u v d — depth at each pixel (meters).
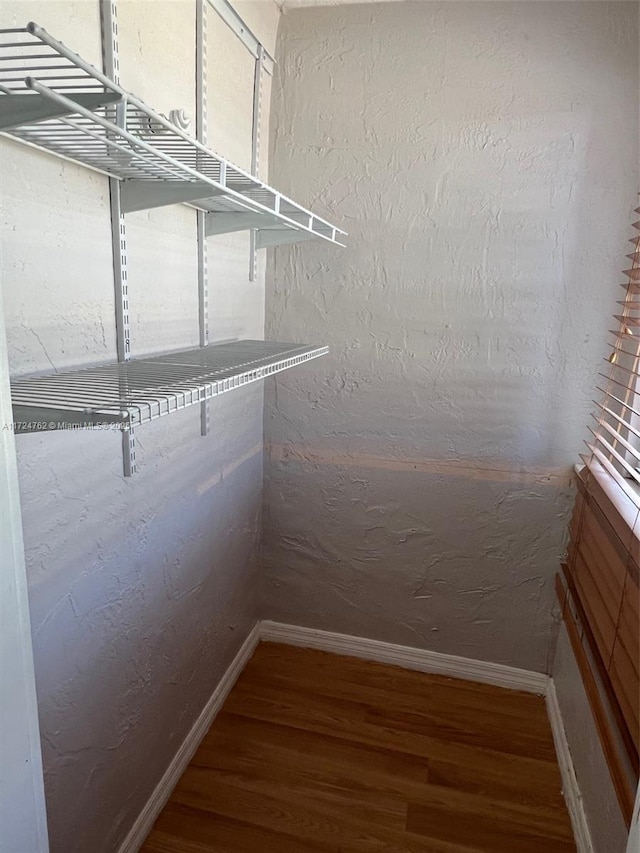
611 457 1.67
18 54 0.83
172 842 1.47
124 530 1.24
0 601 0.56
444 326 1.88
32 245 0.92
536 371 1.84
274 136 1.87
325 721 1.88
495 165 1.75
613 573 1.35
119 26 1.05
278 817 1.54
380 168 1.82
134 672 1.35
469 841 1.50
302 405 2.05
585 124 1.67
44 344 0.97
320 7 1.76
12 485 0.57
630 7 1.58
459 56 1.71
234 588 1.96
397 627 2.16
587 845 1.42
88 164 1.01
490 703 2.00
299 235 1.80
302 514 2.15
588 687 1.42
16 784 0.60
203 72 1.37
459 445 1.96
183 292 1.43
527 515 1.95
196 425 1.54
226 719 1.87
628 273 1.53
